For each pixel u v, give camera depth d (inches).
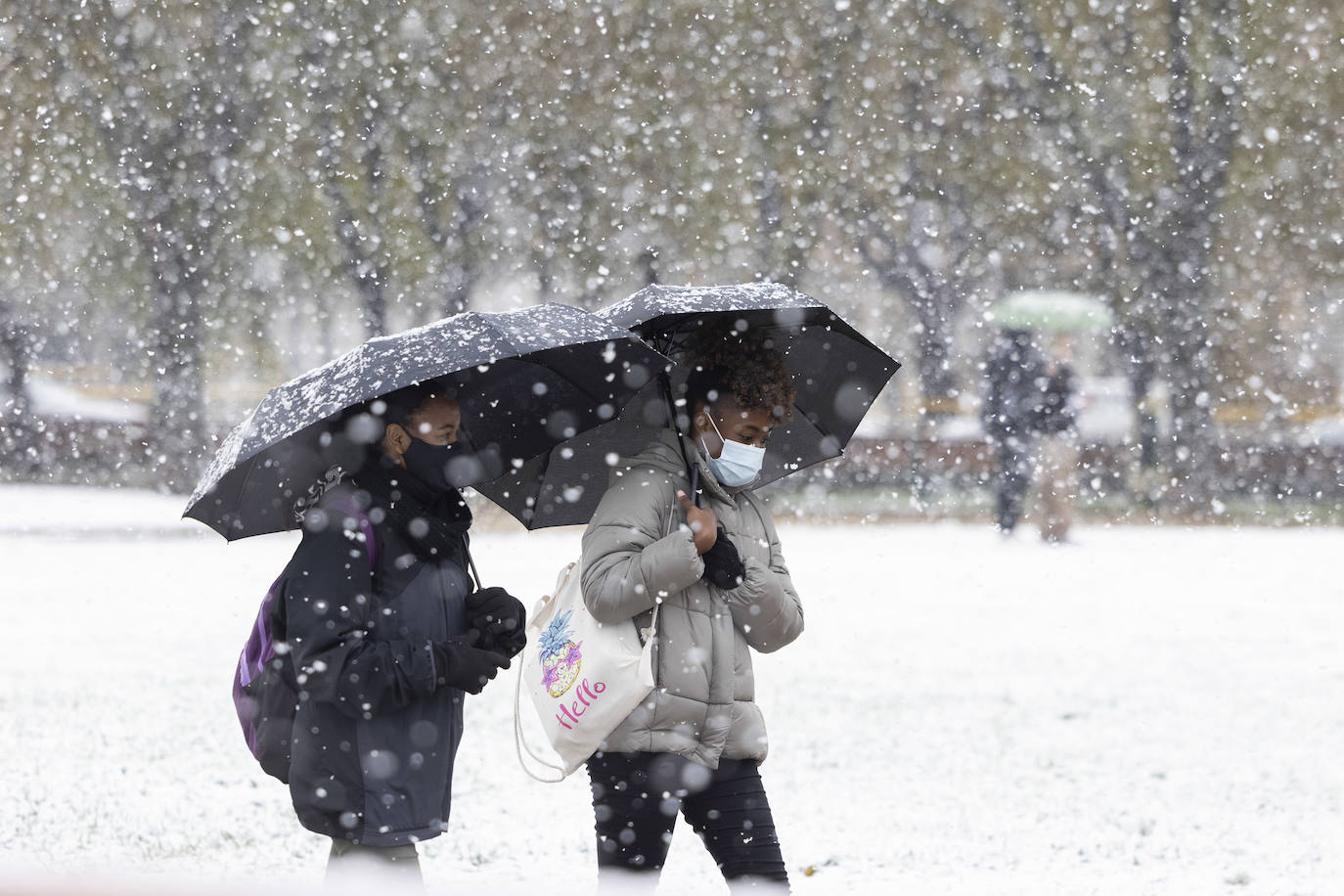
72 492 2891.2
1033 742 821.2
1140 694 975.6
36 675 1016.2
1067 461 2132.1
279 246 2967.5
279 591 365.7
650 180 2994.6
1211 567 1787.6
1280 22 2780.5
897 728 858.1
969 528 2368.4
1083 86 2842.0
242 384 3860.7
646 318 408.5
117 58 2888.8
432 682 351.3
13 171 2913.4
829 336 460.1
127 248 3029.0
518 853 586.6
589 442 445.1
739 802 416.8
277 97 2928.2
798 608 424.8
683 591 402.0
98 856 546.3
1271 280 3034.0
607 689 387.5
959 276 3122.5
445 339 368.2
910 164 3009.4
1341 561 1859.0
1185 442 2687.0
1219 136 2751.0
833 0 2960.1
